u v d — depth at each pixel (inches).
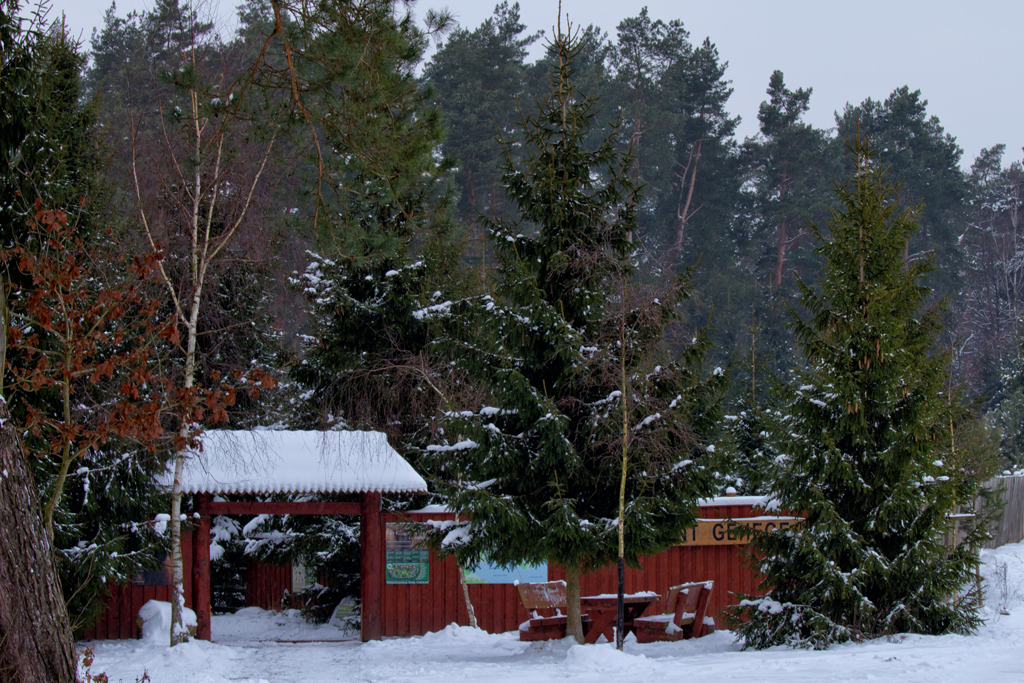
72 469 634.8
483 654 586.2
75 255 607.5
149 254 470.9
